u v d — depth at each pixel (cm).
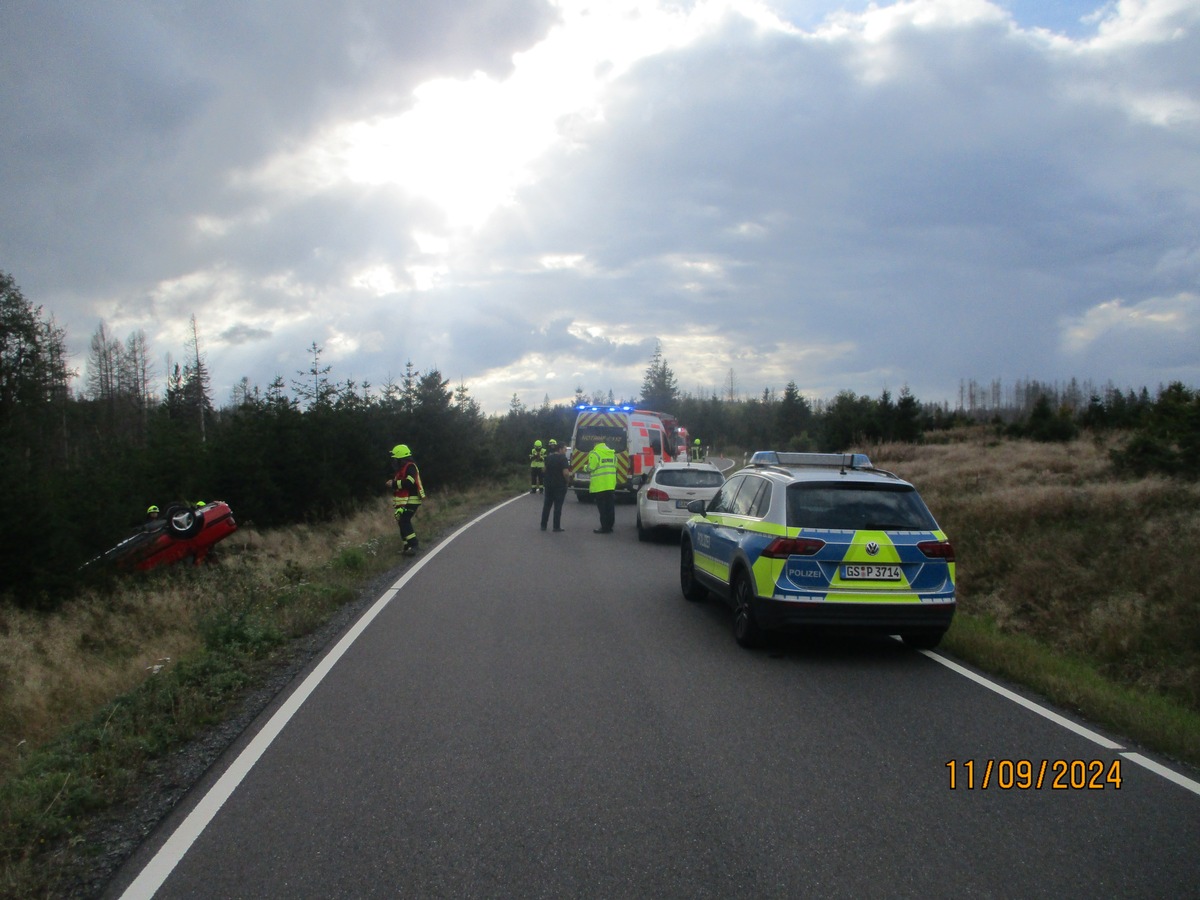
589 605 1049
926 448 3131
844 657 817
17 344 2486
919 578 797
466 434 3241
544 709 634
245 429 2155
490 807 457
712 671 755
